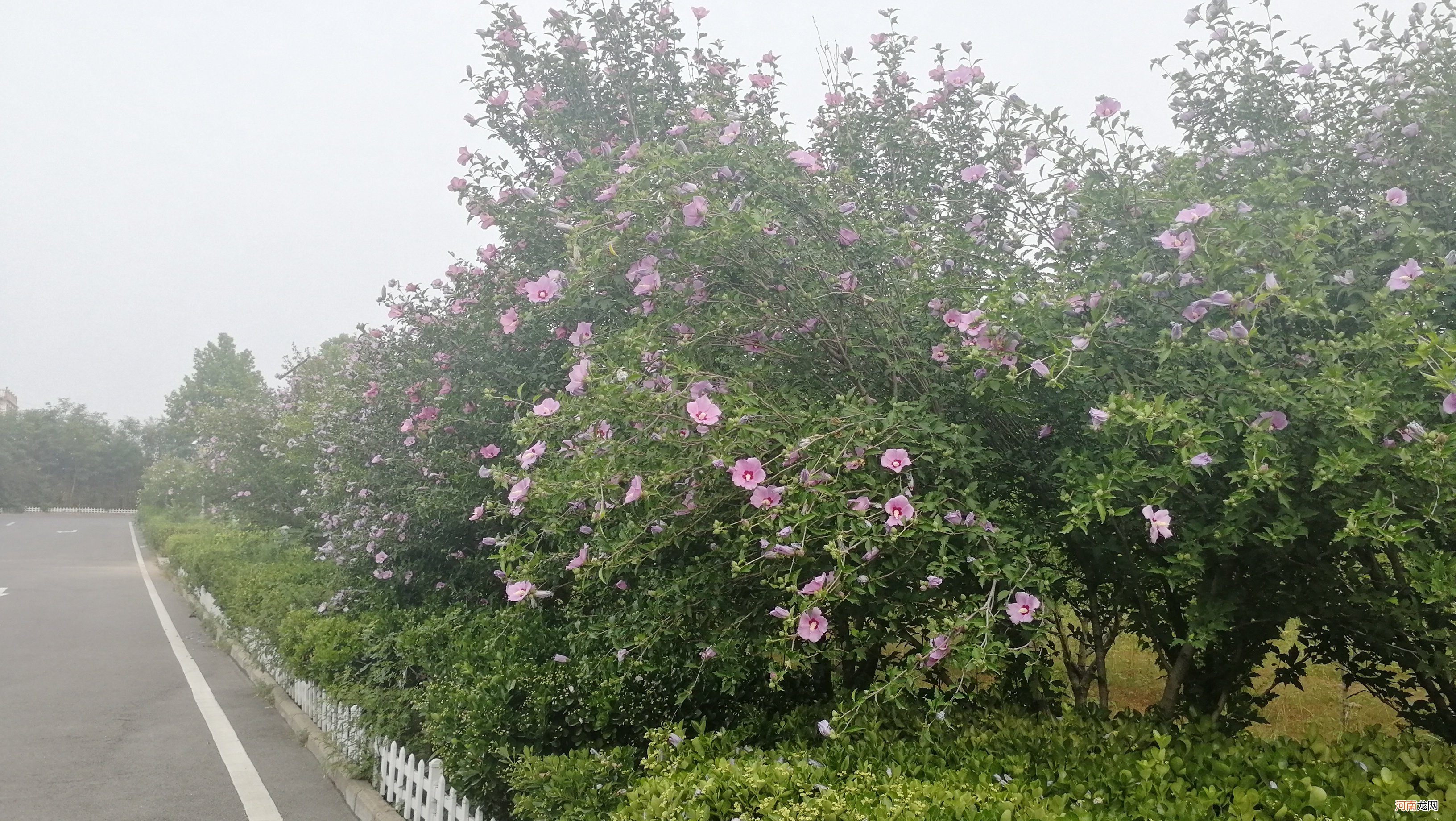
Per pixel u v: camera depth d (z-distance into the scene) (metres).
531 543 3.50
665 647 3.61
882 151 4.29
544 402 3.21
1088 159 3.09
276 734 6.01
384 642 5.43
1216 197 2.98
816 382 3.29
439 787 3.84
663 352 3.06
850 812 2.29
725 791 2.49
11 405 66.31
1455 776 2.49
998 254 3.56
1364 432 2.19
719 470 2.85
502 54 5.28
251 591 8.56
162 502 31.34
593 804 3.05
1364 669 3.43
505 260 5.51
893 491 2.71
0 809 4.45
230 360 32.34
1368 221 2.82
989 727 3.36
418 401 6.23
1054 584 3.06
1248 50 3.41
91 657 8.74
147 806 4.56
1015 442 3.08
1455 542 2.61
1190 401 2.41
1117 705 4.89
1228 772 2.60
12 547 23.64
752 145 3.37
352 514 7.08
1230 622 2.85
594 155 4.78
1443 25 3.06
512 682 3.88
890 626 3.17
